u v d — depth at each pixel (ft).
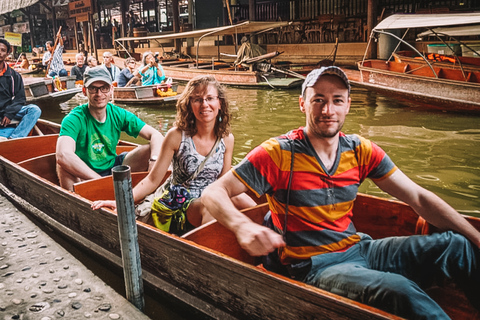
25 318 8.75
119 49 69.36
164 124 30.12
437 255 6.89
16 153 17.51
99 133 13.61
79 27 98.94
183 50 72.38
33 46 102.78
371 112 31.68
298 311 6.73
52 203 12.80
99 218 10.81
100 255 11.04
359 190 17.03
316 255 6.94
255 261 10.05
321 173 6.77
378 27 34.27
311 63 55.42
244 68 49.70
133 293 8.95
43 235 12.44
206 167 10.05
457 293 7.95
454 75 34.30
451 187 16.66
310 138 6.82
